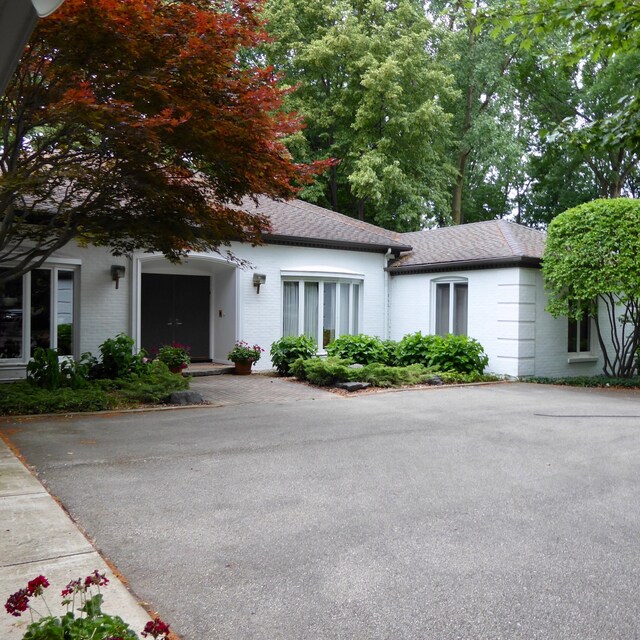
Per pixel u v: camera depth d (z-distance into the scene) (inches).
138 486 217.5
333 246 650.8
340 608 130.7
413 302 681.0
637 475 241.3
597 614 129.5
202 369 572.7
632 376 590.9
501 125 1138.0
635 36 296.7
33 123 311.7
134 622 120.0
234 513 190.7
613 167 1176.2
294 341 566.3
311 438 306.0
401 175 921.5
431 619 126.6
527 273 583.2
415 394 476.4
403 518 188.4
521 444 297.0
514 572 149.9
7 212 364.2
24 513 182.1
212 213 387.9
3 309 466.9
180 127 309.7
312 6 972.6
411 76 958.4
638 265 510.3
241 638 118.5
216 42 312.0
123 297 527.2
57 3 90.9
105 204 369.1
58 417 351.3
